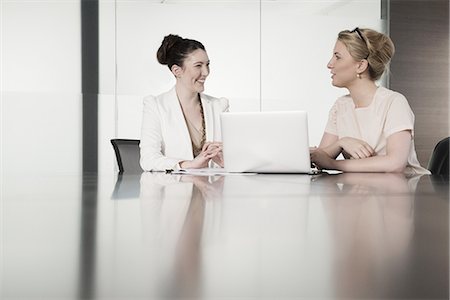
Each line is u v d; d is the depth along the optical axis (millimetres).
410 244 305
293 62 5570
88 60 5047
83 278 212
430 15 5820
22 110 4918
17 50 4898
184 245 307
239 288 198
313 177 1642
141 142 2885
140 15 5180
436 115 5816
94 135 5062
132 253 277
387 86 5695
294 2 5562
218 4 5391
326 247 297
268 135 1983
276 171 2027
